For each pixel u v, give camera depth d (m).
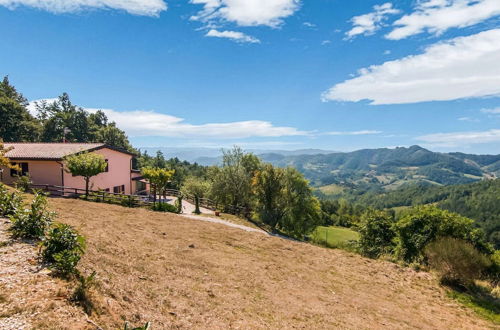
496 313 10.98
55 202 17.39
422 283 13.55
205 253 12.04
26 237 6.85
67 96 65.31
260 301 8.33
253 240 16.77
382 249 21.14
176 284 7.94
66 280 5.27
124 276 7.22
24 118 48.34
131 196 23.55
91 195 22.73
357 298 10.41
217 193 33.09
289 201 32.84
